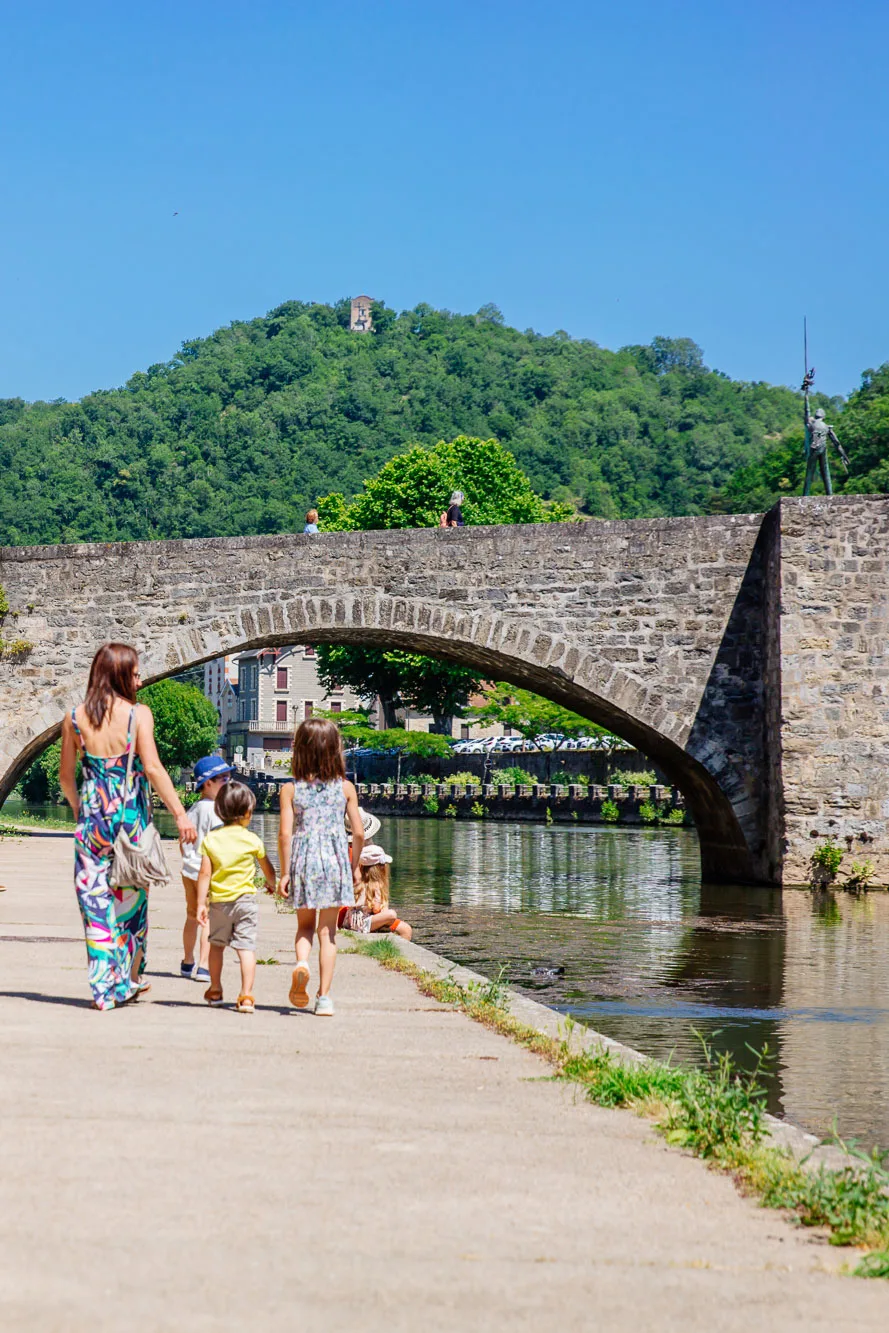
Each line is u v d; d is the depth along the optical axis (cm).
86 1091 537
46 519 14712
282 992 851
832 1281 348
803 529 2222
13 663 2500
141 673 2461
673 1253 366
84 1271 337
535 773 6488
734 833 2428
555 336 18650
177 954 1045
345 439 16350
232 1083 561
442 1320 312
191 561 2472
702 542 2362
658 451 15775
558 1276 345
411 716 9231
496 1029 720
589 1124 514
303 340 18250
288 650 10862
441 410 16612
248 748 10812
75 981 846
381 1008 791
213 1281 333
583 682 2372
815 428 2689
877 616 2219
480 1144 478
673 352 19000
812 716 2212
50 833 3575
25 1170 424
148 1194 402
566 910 1991
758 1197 421
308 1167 438
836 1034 1016
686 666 2353
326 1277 338
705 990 1234
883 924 1784
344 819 774
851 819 2208
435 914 1934
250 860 778
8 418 17712
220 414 16688
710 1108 513
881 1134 714
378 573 2425
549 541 2395
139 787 739
